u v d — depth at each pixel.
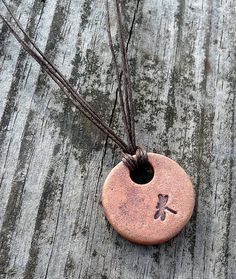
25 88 0.14
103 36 0.15
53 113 0.14
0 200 0.13
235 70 0.15
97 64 0.15
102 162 0.13
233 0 0.16
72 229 0.13
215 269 0.13
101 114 0.14
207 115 0.14
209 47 0.15
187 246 0.13
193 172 0.13
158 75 0.15
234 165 0.14
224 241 0.13
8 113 0.14
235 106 0.14
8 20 0.15
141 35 0.15
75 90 0.14
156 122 0.14
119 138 0.13
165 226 0.12
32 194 0.13
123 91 0.14
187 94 0.14
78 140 0.14
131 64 0.15
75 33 0.15
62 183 0.13
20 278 0.12
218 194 0.13
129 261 0.12
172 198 0.12
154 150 0.14
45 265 0.12
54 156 0.13
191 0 0.16
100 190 0.13
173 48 0.15
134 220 0.12
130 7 0.16
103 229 0.13
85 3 0.16
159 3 0.16
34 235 0.13
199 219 0.13
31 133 0.14
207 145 0.14
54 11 0.15
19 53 0.15
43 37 0.15
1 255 0.12
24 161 0.13
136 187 0.12
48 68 0.13
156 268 0.12
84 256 0.12
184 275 0.12
